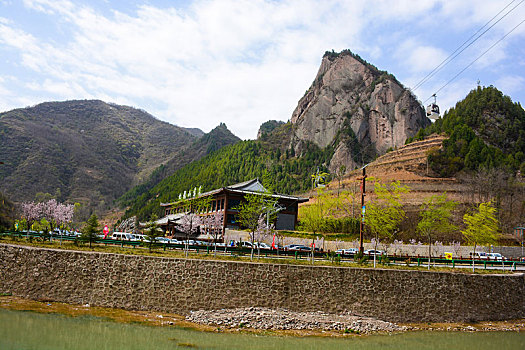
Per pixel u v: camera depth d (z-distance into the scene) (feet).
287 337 93.61
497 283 133.39
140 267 108.78
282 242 245.86
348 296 115.24
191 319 101.19
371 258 165.78
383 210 268.00
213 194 290.56
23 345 72.54
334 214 384.47
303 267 114.73
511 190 411.75
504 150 606.14
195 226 254.88
